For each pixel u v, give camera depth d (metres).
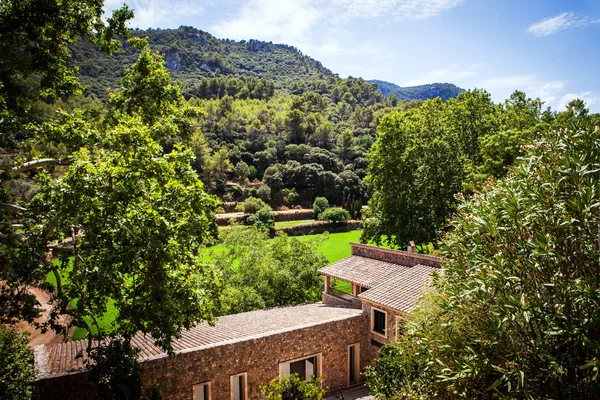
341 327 18.42
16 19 13.49
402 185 34.88
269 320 19.27
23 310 11.44
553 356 7.74
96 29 15.62
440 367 9.06
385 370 12.57
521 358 7.76
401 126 35.22
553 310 7.75
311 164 94.56
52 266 12.05
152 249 11.51
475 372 7.94
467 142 39.12
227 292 24.16
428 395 9.88
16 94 14.23
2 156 29.84
